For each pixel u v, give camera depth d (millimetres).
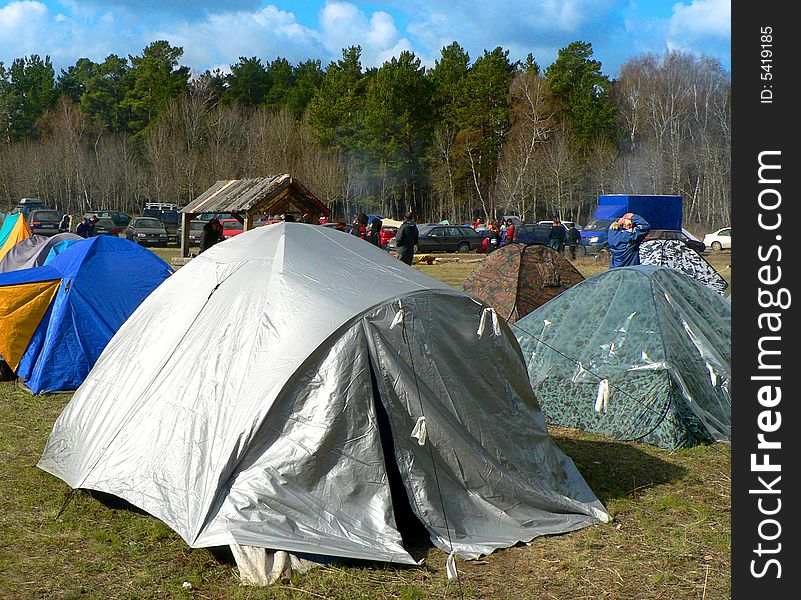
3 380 10664
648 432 8094
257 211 22703
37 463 7074
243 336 5934
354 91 68938
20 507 6230
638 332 8617
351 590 4934
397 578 5121
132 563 5312
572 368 8820
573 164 59438
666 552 5551
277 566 5066
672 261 15094
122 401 6477
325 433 5465
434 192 66688
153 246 39062
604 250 32969
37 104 93312
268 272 6242
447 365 5941
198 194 66438
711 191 60625
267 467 5406
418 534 5805
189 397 5934
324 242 6711
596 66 65875
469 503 5828
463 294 6125
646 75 70875
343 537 5324
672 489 6828
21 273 10836
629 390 8359
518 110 64062
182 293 6898
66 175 73750
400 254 21453
